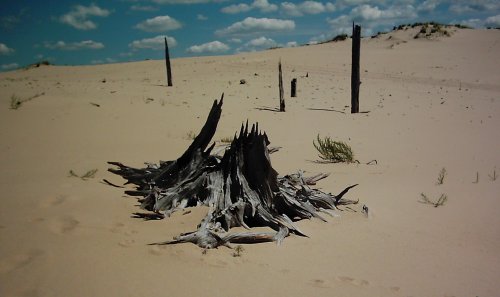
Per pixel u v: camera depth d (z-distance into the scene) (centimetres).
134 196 611
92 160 824
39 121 1151
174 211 549
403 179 766
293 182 679
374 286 381
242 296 351
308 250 455
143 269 387
